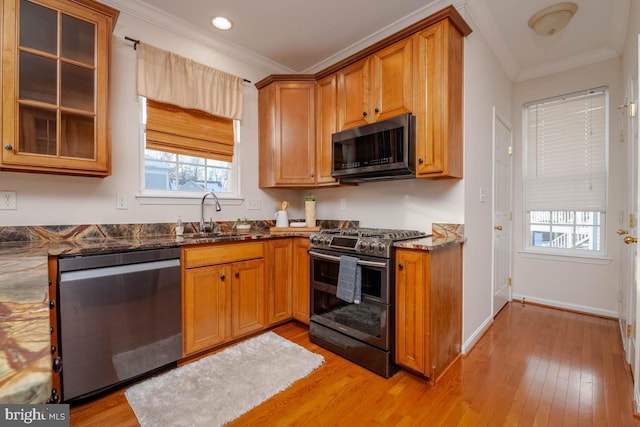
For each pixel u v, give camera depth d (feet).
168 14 8.09
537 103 11.34
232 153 9.68
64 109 5.91
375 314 6.64
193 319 6.87
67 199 6.81
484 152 8.75
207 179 9.40
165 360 6.41
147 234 7.93
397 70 7.52
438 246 6.15
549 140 11.12
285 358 7.13
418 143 7.13
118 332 5.77
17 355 1.47
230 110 9.46
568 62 10.50
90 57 6.22
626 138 8.18
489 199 9.14
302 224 9.87
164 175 8.49
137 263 6.01
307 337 8.40
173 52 8.36
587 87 10.27
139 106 7.88
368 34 9.12
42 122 5.77
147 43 7.93
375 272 6.66
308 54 10.28
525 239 11.61
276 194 11.04
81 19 6.08
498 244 10.02
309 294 8.41
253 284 8.11
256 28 8.79
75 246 5.82
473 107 7.98
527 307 10.91
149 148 7.95
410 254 6.27
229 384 6.08
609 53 9.82
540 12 8.00
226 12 8.06
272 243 8.57
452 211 7.65
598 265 10.11
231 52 9.69
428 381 6.28
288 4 7.77
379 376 6.49
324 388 6.03
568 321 9.56
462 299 7.47
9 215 6.18
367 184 9.59
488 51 9.00
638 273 5.38
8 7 5.34
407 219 8.56
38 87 5.69
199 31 8.82
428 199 8.12
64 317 5.17
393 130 7.24
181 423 5.02
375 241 6.70
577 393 5.89
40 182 6.49
